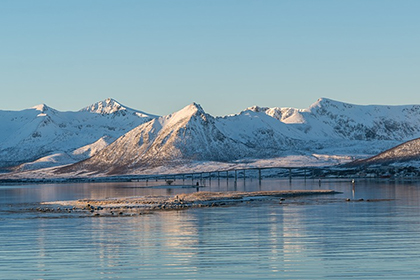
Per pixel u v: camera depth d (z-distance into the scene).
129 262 52.91
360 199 127.69
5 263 53.06
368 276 46.34
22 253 57.78
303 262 51.69
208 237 67.00
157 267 50.78
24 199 158.25
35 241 65.69
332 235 67.00
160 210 104.25
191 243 62.78
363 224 77.00
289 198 137.50
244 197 140.38
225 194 147.38
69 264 52.38
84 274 48.62
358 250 56.66
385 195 145.75
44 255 56.66
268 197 140.50
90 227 78.19
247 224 79.12
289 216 89.69
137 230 74.12
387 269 48.38
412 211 95.56
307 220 83.31
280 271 48.50
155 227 77.00
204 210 102.94
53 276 48.12
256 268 49.69
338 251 56.41
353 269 48.59
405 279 45.31
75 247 61.06
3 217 94.94
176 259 53.97
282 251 57.03
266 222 81.19
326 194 154.38
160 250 58.69
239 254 55.88
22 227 79.38
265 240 64.06
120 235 69.62
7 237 69.12
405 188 187.38
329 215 90.38
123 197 155.38
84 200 136.00
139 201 126.31
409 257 52.84
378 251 55.94
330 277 46.31
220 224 79.44
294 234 68.44
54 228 77.75
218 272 48.56
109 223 82.69
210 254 56.16
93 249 59.75
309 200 129.00
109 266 51.38
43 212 104.62
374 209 100.31
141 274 48.38
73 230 75.19
